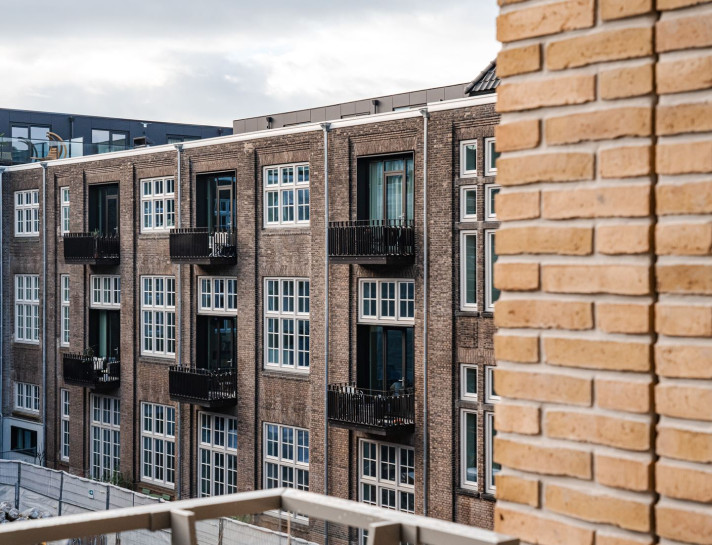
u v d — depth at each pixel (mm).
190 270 36656
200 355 36719
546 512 3414
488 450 26781
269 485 33719
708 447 3002
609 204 3246
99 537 3418
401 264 28844
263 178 33688
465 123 27062
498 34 3574
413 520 3018
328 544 28047
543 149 3447
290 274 32594
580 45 3328
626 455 3188
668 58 3137
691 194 3066
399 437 29125
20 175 46156
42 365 45062
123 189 39875
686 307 3066
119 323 41781
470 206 27344
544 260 3445
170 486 38031
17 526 2945
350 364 30484
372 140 29609
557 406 3389
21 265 46406
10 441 47312
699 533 3010
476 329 26969
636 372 3176
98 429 42125
